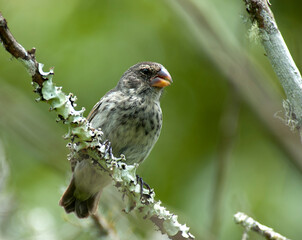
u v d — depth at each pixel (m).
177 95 11.67
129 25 11.79
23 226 9.24
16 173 11.20
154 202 6.68
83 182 8.60
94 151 6.48
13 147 11.47
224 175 9.41
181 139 11.39
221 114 11.51
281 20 11.47
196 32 11.34
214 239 9.02
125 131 8.62
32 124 11.51
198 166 11.08
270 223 10.12
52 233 9.05
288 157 9.52
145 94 9.01
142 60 11.55
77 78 11.19
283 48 5.49
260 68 11.51
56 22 11.64
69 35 11.53
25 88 11.91
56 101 6.14
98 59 11.36
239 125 11.52
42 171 11.22
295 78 5.44
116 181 6.71
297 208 10.30
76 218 8.91
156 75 9.23
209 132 11.47
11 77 11.89
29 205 10.53
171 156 11.24
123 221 8.40
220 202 9.24
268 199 10.44
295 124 5.46
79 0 11.78
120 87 9.23
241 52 10.95
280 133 9.67
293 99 5.44
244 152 11.28
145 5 11.97
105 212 9.45
